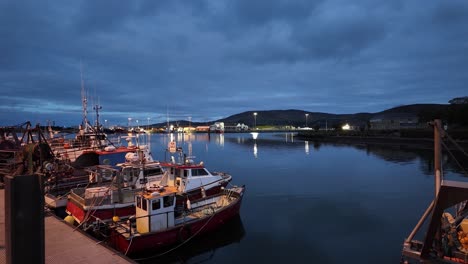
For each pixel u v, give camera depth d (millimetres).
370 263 11188
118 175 13680
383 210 18141
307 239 13617
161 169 16844
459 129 67062
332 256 11820
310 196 22047
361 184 26391
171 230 11617
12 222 3314
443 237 8375
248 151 62812
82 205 12422
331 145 78188
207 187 16953
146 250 11203
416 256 7855
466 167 35500
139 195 11914
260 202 20391
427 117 89125
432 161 41188
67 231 9281
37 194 3484
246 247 12797
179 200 14719
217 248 12727
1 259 6969
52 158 16844
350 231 14586
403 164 38875
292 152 59594
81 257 7367
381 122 107750
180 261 11555
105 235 11422
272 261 11477
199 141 105062
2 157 19938
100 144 26297
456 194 6738
